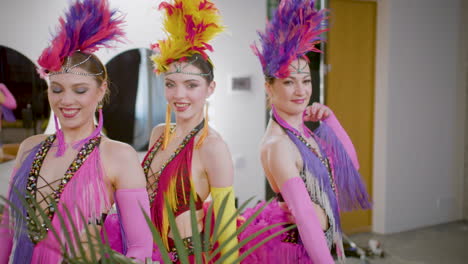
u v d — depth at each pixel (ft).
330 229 5.35
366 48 14.01
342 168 5.82
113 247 4.61
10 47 9.31
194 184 4.96
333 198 5.41
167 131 5.20
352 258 11.69
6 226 3.96
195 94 4.99
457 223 15.92
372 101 14.38
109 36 4.19
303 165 5.24
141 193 4.25
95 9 4.13
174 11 4.99
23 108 9.47
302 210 4.90
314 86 12.59
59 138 4.17
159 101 10.65
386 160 14.15
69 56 4.01
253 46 5.72
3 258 4.04
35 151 4.19
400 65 14.14
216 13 5.14
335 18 13.12
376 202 14.51
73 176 4.04
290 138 5.32
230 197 4.92
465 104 16.14
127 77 10.31
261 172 11.78
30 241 3.88
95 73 4.11
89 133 4.25
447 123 15.76
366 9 13.84
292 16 5.22
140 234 4.17
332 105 13.33
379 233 14.48
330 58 13.10
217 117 11.18
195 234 2.75
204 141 5.01
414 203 15.06
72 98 4.00
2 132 9.30
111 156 4.19
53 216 3.93
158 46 5.28
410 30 14.30
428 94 15.05
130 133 10.44
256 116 11.67
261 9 11.39
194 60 4.97
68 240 2.80
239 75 11.36
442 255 12.43
